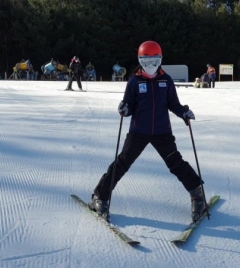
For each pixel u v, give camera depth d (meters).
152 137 4.09
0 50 47.12
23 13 46.91
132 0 49.38
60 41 45.88
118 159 4.21
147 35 48.62
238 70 51.84
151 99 4.03
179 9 50.56
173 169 4.27
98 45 47.31
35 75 39.44
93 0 49.22
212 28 51.25
